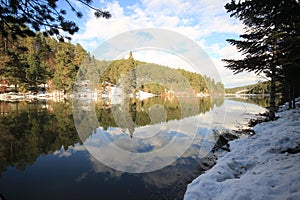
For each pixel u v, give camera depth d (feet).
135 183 10.96
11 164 14.35
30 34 9.50
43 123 30.58
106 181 11.33
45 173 12.72
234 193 7.86
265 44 19.48
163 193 9.93
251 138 17.90
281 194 6.94
